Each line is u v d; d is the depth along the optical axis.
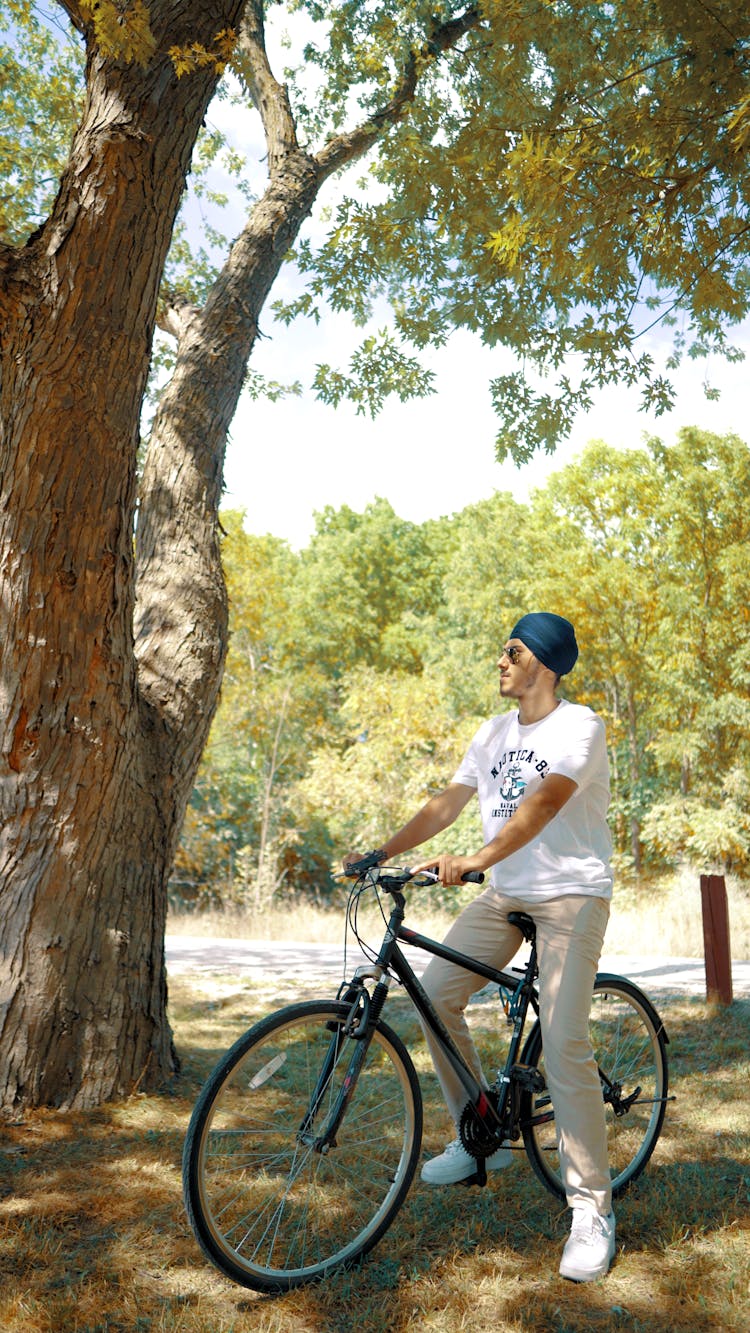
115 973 4.43
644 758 20.16
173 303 7.03
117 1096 4.36
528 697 3.32
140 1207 3.29
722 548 18.67
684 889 15.64
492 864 2.93
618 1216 3.22
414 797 16.73
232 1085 2.80
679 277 6.14
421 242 7.95
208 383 5.73
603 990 3.48
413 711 17.19
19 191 8.91
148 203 4.25
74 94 9.29
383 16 8.56
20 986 4.19
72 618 4.30
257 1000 7.14
